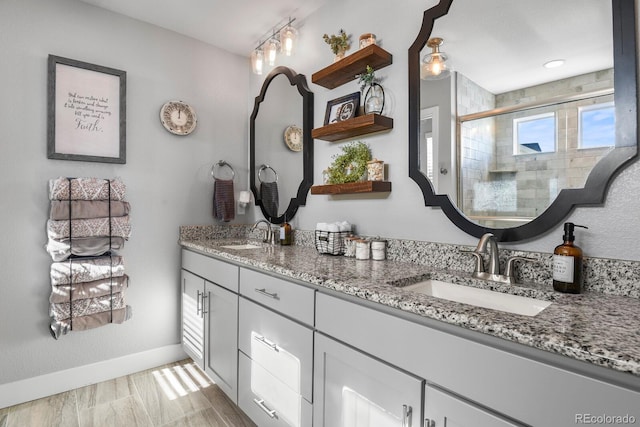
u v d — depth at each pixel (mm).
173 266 2420
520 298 1115
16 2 1868
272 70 2475
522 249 1236
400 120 1643
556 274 1062
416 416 898
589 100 1065
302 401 1296
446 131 1427
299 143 2215
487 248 1303
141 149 2270
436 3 1509
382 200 1725
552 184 1140
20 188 1873
